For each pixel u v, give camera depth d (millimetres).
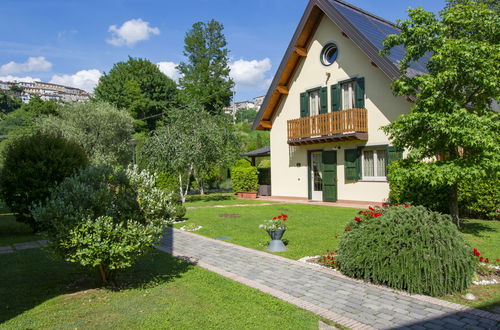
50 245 4426
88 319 3760
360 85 13906
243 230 9109
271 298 4316
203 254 6785
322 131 14617
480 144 6750
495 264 5430
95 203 4562
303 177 16656
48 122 25922
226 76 46625
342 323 3600
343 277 5117
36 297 4543
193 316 3805
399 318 3705
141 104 41656
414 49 8000
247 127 50000
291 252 6664
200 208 14109
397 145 8461
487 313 3764
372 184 13594
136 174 5195
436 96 7293
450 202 8273
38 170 9516
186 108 17469
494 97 7602
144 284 4992
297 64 16688
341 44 14695
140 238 4609
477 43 7227
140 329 3498
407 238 4500
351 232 5266
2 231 10430
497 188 9211
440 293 4332
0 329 3520
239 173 19656
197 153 16234
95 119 27125
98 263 4277
